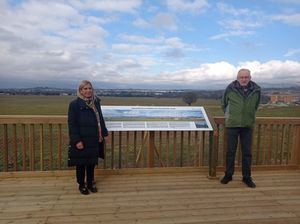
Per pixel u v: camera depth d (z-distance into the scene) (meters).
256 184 5.01
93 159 4.39
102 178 5.19
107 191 4.59
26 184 4.84
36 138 11.31
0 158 8.04
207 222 3.62
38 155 8.69
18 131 12.49
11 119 5.05
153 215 3.79
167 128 5.32
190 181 5.11
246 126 4.84
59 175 5.23
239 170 5.68
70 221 3.60
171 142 10.09
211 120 5.39
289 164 5.87
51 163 5.33
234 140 4.93
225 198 4.38
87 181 4.57
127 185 4.86
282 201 4.30
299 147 5.82
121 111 5.45
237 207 4.06
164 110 5.55
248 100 4.78
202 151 5.64
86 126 4.36
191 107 5.66
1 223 3.54
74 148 4.34
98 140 4.48
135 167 5.63
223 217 3.75
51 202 4.16
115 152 8.88
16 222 3.57
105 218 3.69
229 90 4.91
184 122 5.43
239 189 4.76
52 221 3.60
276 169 5.79
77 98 4.47
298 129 5.80
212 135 5.24
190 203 4.18
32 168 5.25
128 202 4.18
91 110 4.45
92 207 4.00
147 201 4.23
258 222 3.64
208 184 4.97
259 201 4.29
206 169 5.61
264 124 5.73
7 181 4.97
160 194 4.50
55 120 5.19
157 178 5.23
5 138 5.10
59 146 5.33
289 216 3.81
